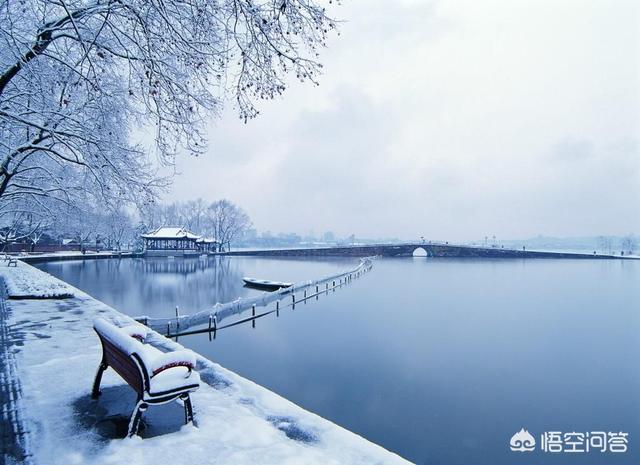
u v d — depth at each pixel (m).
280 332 27.95
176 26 7.20
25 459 4.01
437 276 71.25
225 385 6.36
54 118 9.97
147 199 11.86
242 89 7.14
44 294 16.42
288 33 6.57
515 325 32.25
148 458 4.08
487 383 18.91
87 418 5.02
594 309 40.19
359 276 69.81
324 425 4.95
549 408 16.14
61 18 7.74
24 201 19.84
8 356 7.80
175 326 24.98
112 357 5.43
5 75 8.12
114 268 66.69
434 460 11.91
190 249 107.75
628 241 174.88
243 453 4.23
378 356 22.89
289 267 85.56
